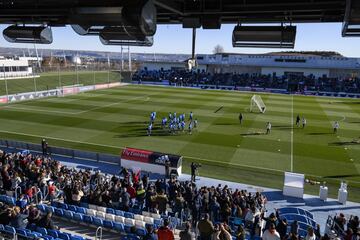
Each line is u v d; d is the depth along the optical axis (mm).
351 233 11438
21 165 18875
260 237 11766
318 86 76938
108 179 19797
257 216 13414
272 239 8711
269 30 7320
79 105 50062
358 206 19500
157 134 34219
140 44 7539
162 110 47500
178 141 31891
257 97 48312
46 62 107562
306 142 32344
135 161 24125
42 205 13727
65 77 79688
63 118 40594
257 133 35219
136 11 6016
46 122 38406
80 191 15609
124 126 37219
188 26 7797
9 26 8891
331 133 36094
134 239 10727
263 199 17125
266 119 42594
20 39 8953
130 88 74562
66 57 123688
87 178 18328
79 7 6953
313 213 18547
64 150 26562
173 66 98562
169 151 28938
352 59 80375
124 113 44531
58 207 14281
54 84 73188
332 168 25594
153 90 71562
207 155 28031
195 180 22859
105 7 6652
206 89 76125
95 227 12898
